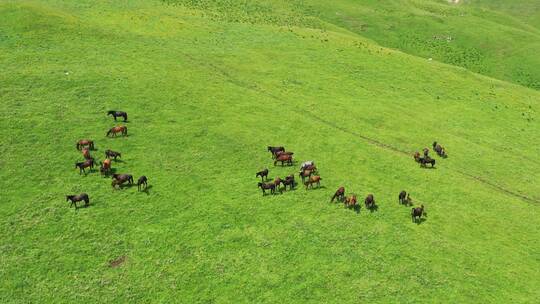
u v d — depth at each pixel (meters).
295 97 53.22
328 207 33.38
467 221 34.34
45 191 32.12
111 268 26.66
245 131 43.16
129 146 38.31
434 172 41.25
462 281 27.78
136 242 28.56
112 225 29.77
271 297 25.36
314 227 31.00
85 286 25.36
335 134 45.38
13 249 27.28
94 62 52.06
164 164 36.59
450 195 37.59
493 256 30.67
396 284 26.88
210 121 44.09
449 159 44.88
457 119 55.22
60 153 36.19
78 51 54.22
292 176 35.00
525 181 43.00
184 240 28.98
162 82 50.00
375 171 39.72
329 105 52.47
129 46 58.84
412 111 55.19
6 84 44.06
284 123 45.91
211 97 49.03
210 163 37.59
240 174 36.66
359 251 29.20
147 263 27.11
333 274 27.19
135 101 45.28
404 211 34.12
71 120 40.50
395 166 40.94
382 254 29.19
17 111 40.31
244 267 27.27
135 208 31.39
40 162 34.84
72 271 26.23
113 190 32.97
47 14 61.09
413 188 37.81
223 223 30.70
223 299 25.11
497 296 26.95
